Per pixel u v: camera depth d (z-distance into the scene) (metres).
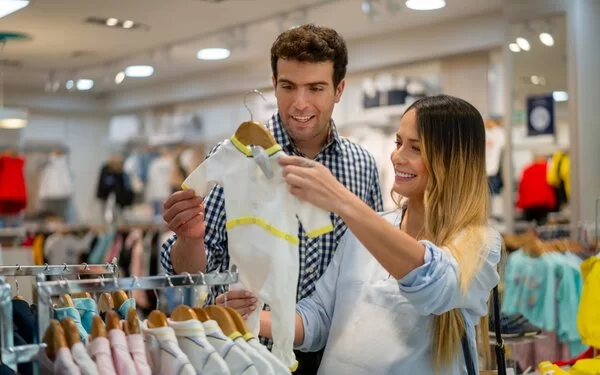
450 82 6.82
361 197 2.61
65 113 11.12
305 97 2.27
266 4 5.82
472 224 2.02
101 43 7.23
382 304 2.10
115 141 10.79
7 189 8.58
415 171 2.10
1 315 1.60
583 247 4.59
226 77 8.91
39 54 7.75
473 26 6.41
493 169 6.47
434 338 2.03
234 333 1.78
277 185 1.86
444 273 1.85
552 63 5.36
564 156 5.33
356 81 7.90
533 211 5.53
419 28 6.82
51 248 8.21
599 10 5.39
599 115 5.37
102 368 1.62
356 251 2.25
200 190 2.01
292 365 1.90
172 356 1.68
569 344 4.41
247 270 1.88
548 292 4.41
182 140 9.89
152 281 1.78
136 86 10.30
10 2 4.78
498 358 2.24
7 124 7.99
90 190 11.33
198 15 6.16
